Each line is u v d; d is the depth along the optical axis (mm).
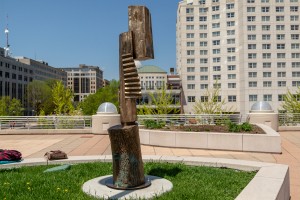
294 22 79500
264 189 4789
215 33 83375
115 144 5375
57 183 5906
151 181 5801
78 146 13469
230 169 7551
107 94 67375
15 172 7242
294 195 6125
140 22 5344
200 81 83625
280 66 79438
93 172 7008
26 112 127000
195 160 8188
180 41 86062
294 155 10766
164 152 11562
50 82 111438
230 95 82312
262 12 79188
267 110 19641
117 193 5082
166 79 88000
